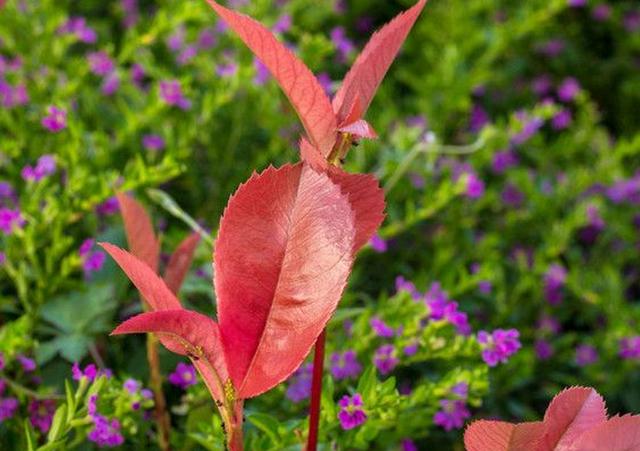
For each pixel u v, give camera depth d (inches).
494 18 54.7
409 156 36.3
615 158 45.0
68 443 28.2
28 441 25.8
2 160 33.6
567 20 57.9
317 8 50.0
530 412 36.6
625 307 39.8
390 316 30.6
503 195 44.4
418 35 53.2
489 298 39.6
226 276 21.2
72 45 46.1
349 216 20.7
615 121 56.9
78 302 30.7
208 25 43.3
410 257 41.4
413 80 46.9
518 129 42.3
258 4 42.2
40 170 31.3
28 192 31.3
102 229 33.4
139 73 40.8
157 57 44.7
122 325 21.0
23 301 29.8
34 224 30.2
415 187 40.3
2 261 30.0
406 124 46.3
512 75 54.7
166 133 35.0
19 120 34.1
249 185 21.0
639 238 45.4
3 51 41.0
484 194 42.3
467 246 41.3
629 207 45.0
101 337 31.2
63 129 33.3
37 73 37.3
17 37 38.7
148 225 25.9
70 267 30.1
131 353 31.3
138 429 28.3
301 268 21.0
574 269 40.3
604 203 45.1
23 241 30.2
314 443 23.3
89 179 30.8
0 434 28.4
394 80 53.1
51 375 29.6
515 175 43.3
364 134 21.3
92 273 31.4
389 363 29.2
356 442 26.9
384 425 26.7
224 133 40.3
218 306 21.4
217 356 21.7
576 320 42.6
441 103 46.2
